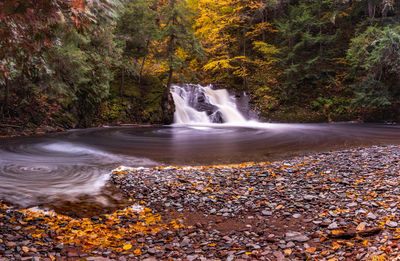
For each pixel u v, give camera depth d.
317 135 16.41
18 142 12.69
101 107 20.88
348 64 25.92
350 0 28.97
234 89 29.08
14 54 3.67
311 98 26.23
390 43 20.06
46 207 5.04
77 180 6.88
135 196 5.67
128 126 20.97
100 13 3.90
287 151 11.27
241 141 14.28
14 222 4.18
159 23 26.41
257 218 4.34
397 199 4.44
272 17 32.50
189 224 4.27
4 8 2.47
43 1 2.68
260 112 26.19
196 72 30.75
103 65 18.73
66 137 14.87
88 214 4.77
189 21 26.66
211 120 24.92
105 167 8.41
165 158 9.95
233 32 31.84
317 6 27.95
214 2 29.33
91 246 3.53
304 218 4.19
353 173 6.44
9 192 5.79
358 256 2.90
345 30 28.92
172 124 23.41
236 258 3.14
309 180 6.11
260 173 6.96
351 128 19.83
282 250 3.29
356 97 23.91
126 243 3.64
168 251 3.39
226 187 5.96
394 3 25.02
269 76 28.17
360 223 3.72
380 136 15.68
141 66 24.50
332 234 3.49
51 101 17.27
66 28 3.62
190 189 5.91
